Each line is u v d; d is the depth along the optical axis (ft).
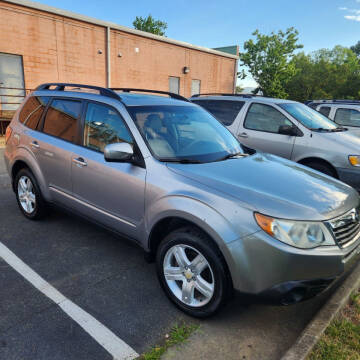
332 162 17.87
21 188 15.12
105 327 8.53
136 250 12.80
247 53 122.11
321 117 21.44
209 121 13.12
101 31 51.67
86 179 11.60
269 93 119.96
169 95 14.66
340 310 9.29
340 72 146.72
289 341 8.38
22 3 41.88
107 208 11.16
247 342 8.26
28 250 12.44
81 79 50.55
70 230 14.28
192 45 67.26
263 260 7.65
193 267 8.80
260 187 8.83
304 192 8.93
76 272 11.09
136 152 10.23
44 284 10.30
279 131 19.54
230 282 8.23
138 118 10.82
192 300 8.95
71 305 9.34
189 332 8.47
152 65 60.95
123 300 9.70
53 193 13.35
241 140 21.44
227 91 80.38
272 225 7.68
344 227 8.54
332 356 7.52
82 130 12.14
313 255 7.61
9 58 42.65
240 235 7.81
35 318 8.73
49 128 13.58
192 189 8.79
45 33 45.21
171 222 9.45
